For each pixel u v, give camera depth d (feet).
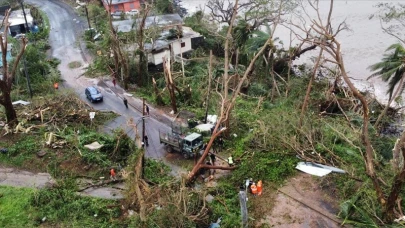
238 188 92.22
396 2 237.45
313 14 242.37
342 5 252.83
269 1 195.31
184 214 75.61
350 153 101.04
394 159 80.53
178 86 146.72
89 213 84.69
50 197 88.22
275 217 83.35
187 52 178.81
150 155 108.68
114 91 152.15
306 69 186.39
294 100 145.18
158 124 125.49
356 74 178.70
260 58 161.07
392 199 77.15
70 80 164.35
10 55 161.89
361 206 82.38
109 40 167.43
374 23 220.84
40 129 115.65
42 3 262.47
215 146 108.88
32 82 156.15
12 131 114.73
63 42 203.41
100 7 244.63
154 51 164.35
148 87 153.48
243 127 117.91
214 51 189.06
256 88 153.58
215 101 134.62
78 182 95.76
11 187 93.91
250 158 100.68
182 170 99.81
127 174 86.94
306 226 80.28
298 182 92.99
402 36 195.00
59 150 106.32
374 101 150.61
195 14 206.18
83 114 125.18
